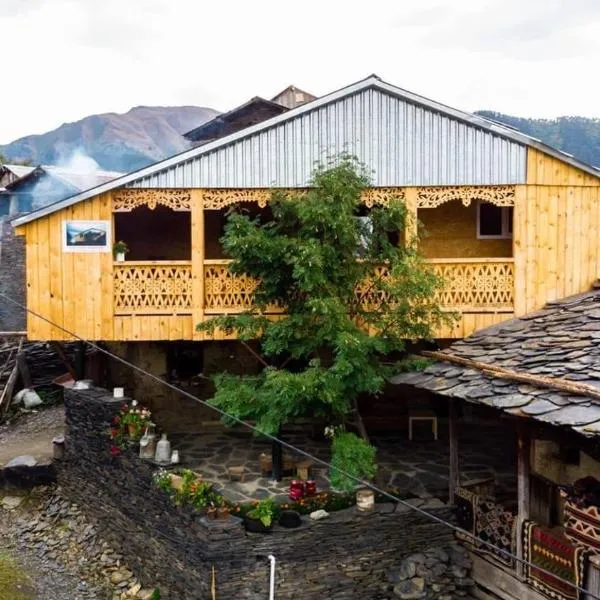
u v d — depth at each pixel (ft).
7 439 59.36
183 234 56.54
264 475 42.27
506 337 39.70
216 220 55.62
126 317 44.27
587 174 44.32
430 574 35.17
